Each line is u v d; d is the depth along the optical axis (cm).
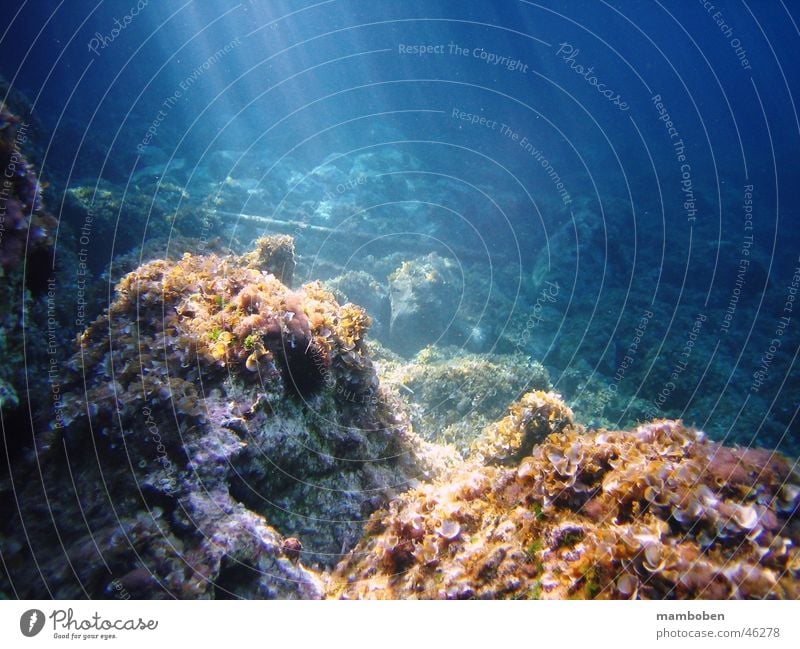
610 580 257
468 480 364
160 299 494
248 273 547
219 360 419
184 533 318
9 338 379
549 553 284
